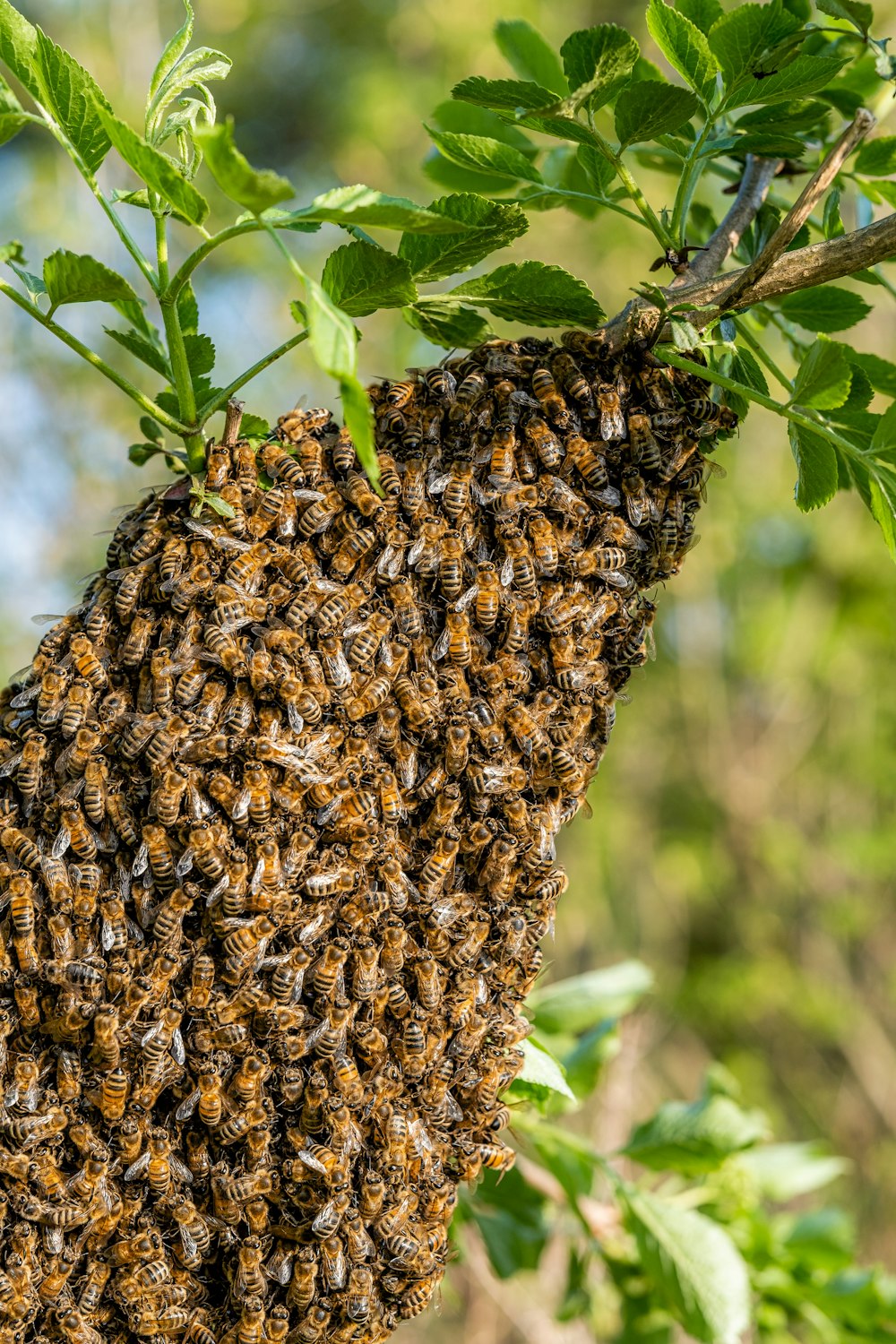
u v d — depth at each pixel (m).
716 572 3.67
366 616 1.01
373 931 1.01
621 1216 1.21
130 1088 1.00
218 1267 1.02
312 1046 1.01
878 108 1.10
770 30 1.04
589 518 1.03
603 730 1.04
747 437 3.49
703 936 3.91
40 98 1.01
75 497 3.35
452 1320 2.26
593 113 1.05
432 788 1.02
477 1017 1.02
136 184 3.12
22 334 3.22
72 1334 1.00
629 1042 2.13
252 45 4.04
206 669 1.01
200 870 1.00
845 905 3.82
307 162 4.08
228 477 1.02
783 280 1.03
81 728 1.01
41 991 1.01
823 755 3.95
